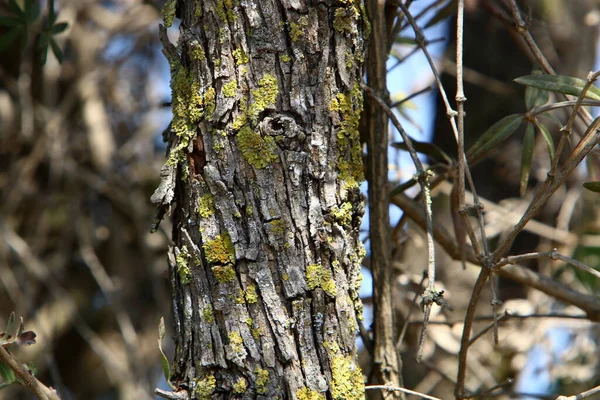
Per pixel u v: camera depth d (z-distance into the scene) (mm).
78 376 2795
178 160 1776
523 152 1938
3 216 2568
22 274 2547
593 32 2490
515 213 2355
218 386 1754
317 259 1763
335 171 1774
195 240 1768
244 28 1770
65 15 2561
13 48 2596
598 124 1800
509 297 2404
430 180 1990
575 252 2336
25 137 2549
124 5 2748
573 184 2398
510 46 2516
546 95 1956
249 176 1760
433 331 2238
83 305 2742
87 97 2650
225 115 1762
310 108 1770
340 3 1784
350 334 1767
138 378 2463
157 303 2617
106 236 2715
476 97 2518
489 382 2287
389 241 1931
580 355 2361
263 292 1753
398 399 1909
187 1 1793
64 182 2670
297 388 1747
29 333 1812
